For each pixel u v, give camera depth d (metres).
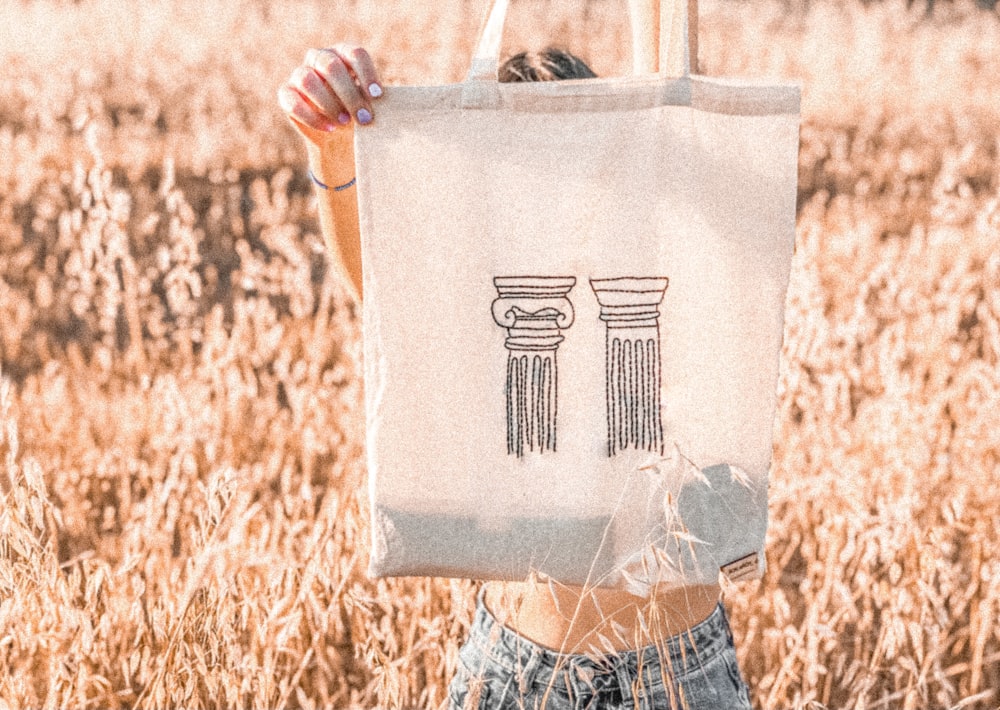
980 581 3.56
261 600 2.88
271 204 7.99
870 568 3.54
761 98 1.74
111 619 3.01
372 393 1.83
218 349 4.80
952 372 4.91
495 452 1.84
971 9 17.03
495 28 1.75
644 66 2.00
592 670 1.96
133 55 14.09
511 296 1.80
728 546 1.86
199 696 2.59
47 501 2.47
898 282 5.58
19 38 14.44
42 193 8.43
